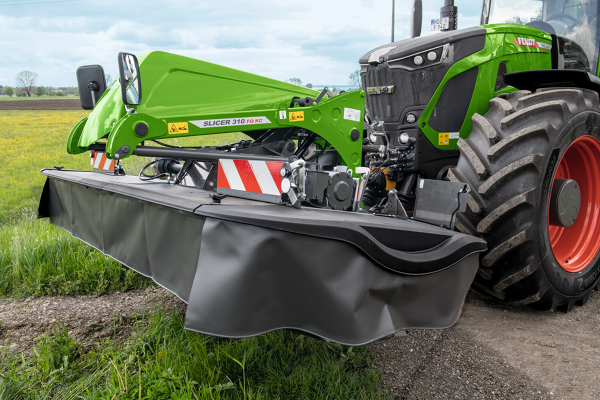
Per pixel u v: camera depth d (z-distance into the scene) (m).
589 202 2.89
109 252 2.65
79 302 2.95
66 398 1.84
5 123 26.34
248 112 2.44
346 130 2.77
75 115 33.34
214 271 1.56
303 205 2.13
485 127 2.50
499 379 1.98
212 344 2.18
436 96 2.96
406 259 1.75
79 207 3.00
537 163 2.28
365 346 2.28
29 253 3.45
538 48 3.24
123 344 2.28
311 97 2.83
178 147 2.58
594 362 2.13
